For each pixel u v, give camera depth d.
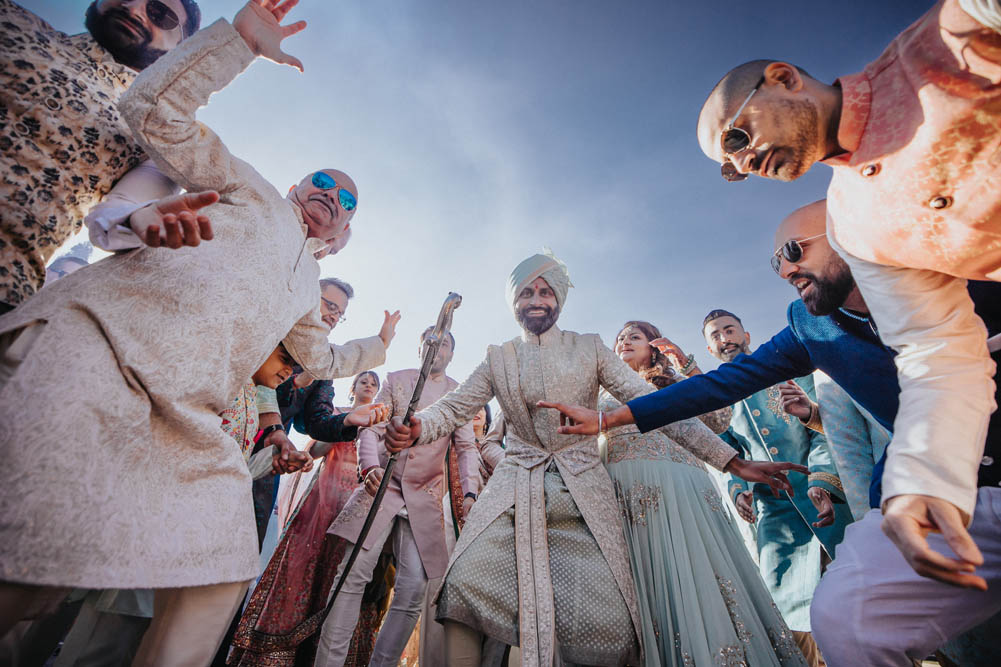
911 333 1.23
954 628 1.28
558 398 2.30
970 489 1.03
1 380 1.08
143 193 1.47
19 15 1.42
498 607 1.84
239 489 1.36
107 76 1.57
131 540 1.08
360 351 2.12
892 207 1.17
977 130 1.00
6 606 0.98
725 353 3.63
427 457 2.95
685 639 1.87
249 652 2.40
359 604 2.56
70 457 1.01
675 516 2.16
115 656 1.98
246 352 1.40
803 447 3.11
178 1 1.65
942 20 1.03
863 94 1.16
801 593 2.89
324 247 1.99
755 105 1.19
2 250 1.32
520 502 2.06
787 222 1.68
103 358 1.12
